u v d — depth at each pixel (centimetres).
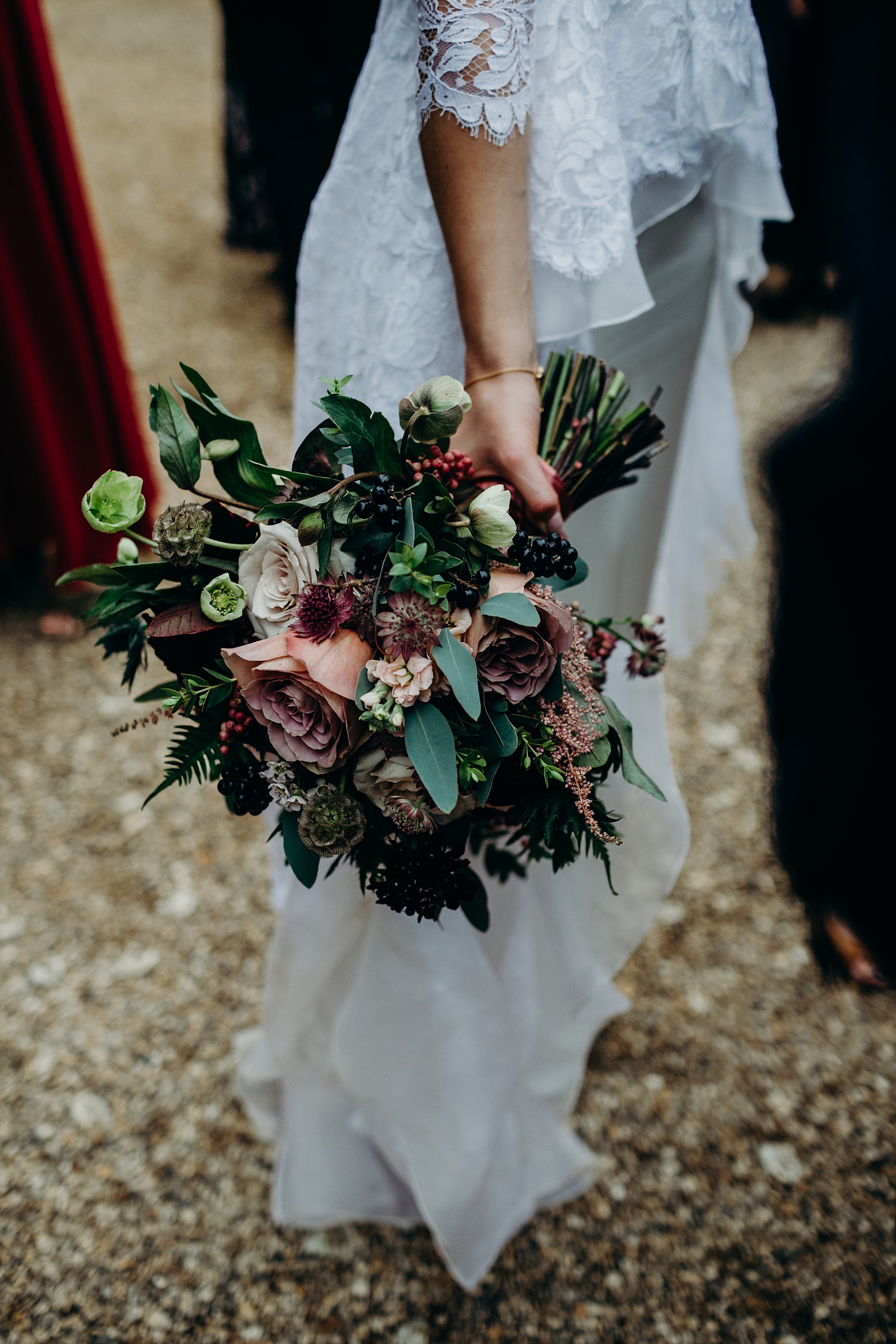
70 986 179
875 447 132
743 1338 133
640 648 110
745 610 277
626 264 103
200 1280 139
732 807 218
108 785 222
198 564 87
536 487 93
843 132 121
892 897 165
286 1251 142
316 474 91
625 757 93
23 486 251
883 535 137
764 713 243
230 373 373
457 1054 124
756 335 398
